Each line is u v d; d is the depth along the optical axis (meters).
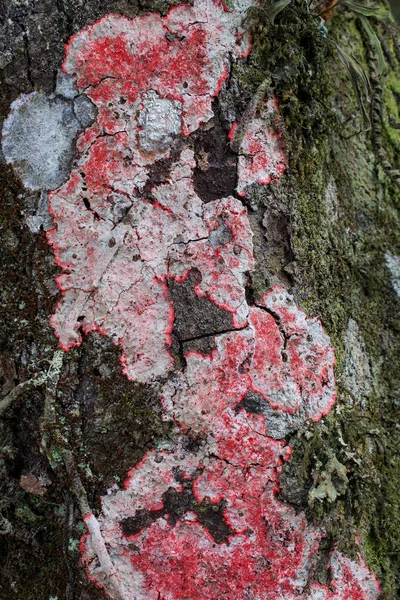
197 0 0.42
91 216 0.41
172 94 0.42
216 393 0.41
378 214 0.53
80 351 0.41
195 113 0.42
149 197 0.42
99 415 0.41
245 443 0.41
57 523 0.42
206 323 0.42
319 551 0.42
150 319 0.41
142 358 0.41
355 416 0.46
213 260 0.42
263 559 0.41
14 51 0.42
